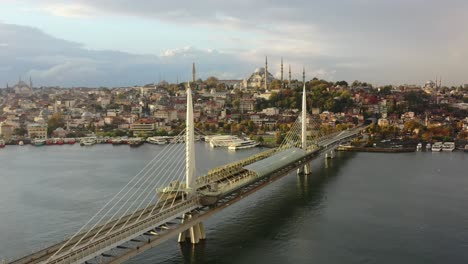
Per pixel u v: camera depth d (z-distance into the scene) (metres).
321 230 132.88
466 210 153.75
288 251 116.12
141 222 94.88
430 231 132.25
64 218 145.88
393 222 140.62
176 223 114.81
